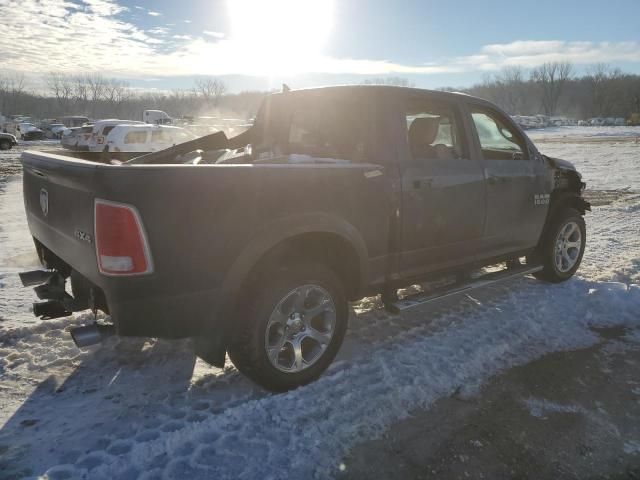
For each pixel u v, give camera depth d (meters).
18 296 4.62
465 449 2.61
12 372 3.30
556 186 4.95
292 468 2.42
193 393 3.08
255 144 4.71
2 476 2.34
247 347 2.87
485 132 4.42
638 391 3.19
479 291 4.90
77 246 2.80
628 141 32.62
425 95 3.84
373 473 2.43
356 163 3.41
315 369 3.16
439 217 3.75
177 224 2.56
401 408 2.92
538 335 3.95
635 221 8.27
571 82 123.12
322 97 3.94
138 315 2.59
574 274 5.44
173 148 4.67
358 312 4.38
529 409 2.97
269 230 2.83
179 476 2.35
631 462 2.53
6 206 10.09
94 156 4.50
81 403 2.97
